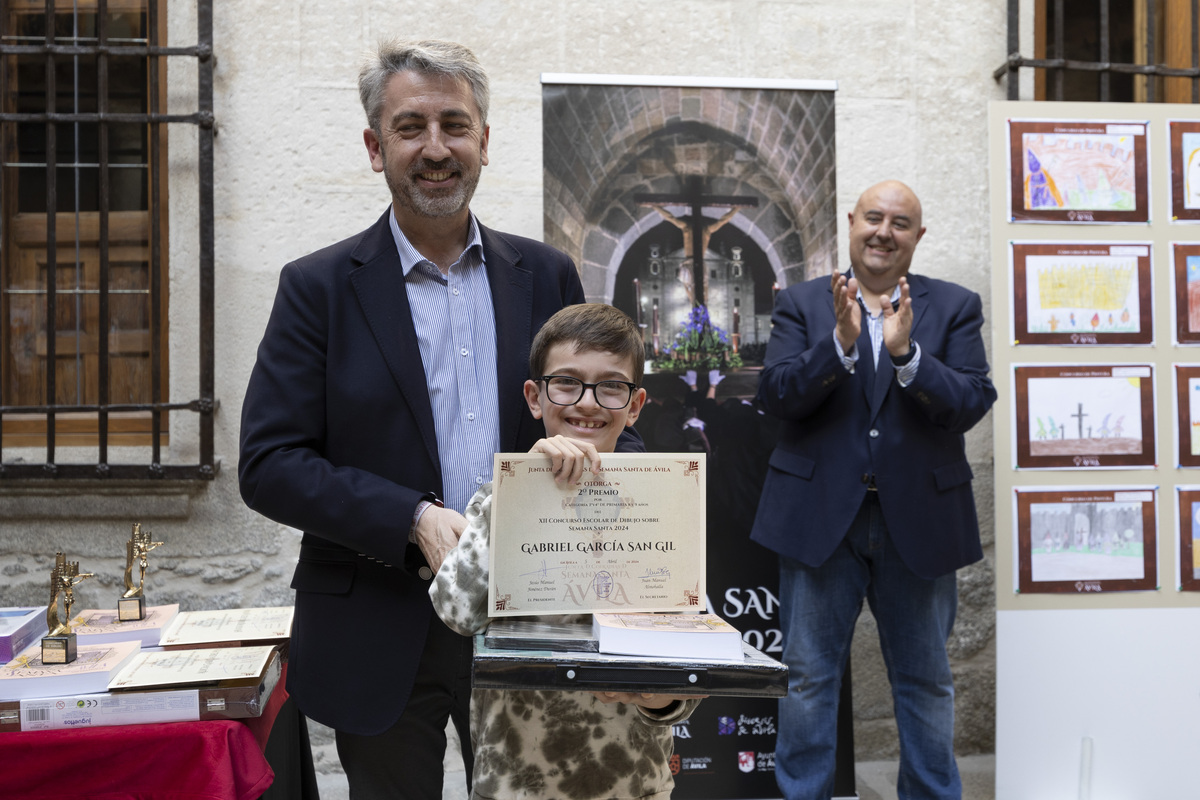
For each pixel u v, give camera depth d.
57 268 2.97
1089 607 2.72
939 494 2.45
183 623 1.82
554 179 2.95
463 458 1.62
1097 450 2.76
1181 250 2.81
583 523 1.23
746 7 3.10
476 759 1.33
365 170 2.99
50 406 2.76
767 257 3.01
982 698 3.17
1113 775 2.68
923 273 3.15
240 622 1.82
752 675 1.10
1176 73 3.04
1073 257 2.78
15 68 2.95
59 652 1.45
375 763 1.57
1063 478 2.75
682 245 2.98
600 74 3.01
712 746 2.79
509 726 1.28
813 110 3.03
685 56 3.08
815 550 2.47
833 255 3.03
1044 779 2.67
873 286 2.64
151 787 1.35
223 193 2.95
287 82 2.96
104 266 2.77
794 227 3.02
